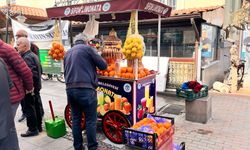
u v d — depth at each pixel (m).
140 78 4.01
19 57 3.11
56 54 4.58
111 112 4.06
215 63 8.46
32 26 9.66
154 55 7.91
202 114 4.92
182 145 3.48
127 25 7.98
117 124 4.04
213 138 4.22
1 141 2.30
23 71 3.12
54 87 8.91
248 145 3.94
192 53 7.24
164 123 3.21
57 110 5.92
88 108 3.44
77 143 3.59
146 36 7.94
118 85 4.07
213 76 8.33
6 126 2.29
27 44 4.21
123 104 4.05
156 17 5.65
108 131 4.16
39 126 4.50
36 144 4.02
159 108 6.01
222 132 4.47
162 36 7.69
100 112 4.34
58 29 5.06
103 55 4.25
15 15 10.16
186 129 4.63
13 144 2.49
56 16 4.85
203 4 10.38
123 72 3.98
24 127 4.80
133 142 2.94
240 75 8.78
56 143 4.05
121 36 8.30
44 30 9.67
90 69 3.41
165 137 3.05
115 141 4.01
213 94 7.33
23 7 12.57
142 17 5.75
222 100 6.66
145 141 2.84
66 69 3.49
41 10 13.25
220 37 8.95
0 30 10.48
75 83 3.34
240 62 8.49
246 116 5.32
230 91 7.52
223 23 8.48
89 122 3.49
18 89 3.14
